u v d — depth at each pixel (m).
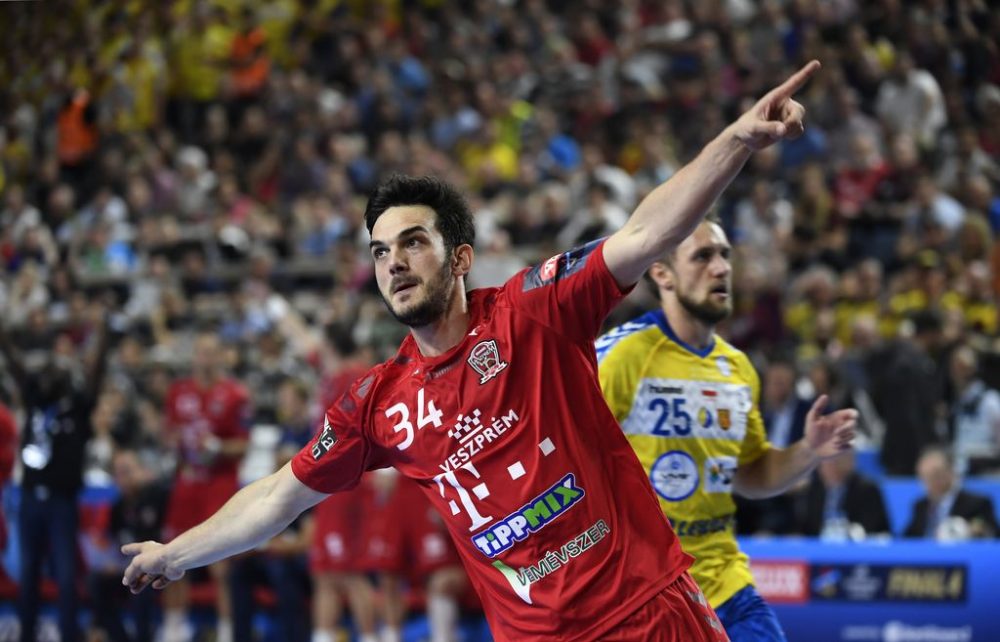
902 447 33.25
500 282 43.31
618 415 16.78
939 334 35.41
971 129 41.03
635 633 11.86
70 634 34.09
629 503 12.17
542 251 44.22
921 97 43.78
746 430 17.33
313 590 35.22
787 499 30.97
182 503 35.56
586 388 12.11
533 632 12.20
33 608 34.34
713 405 16.98
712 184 10.89
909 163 43.28
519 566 12.16
